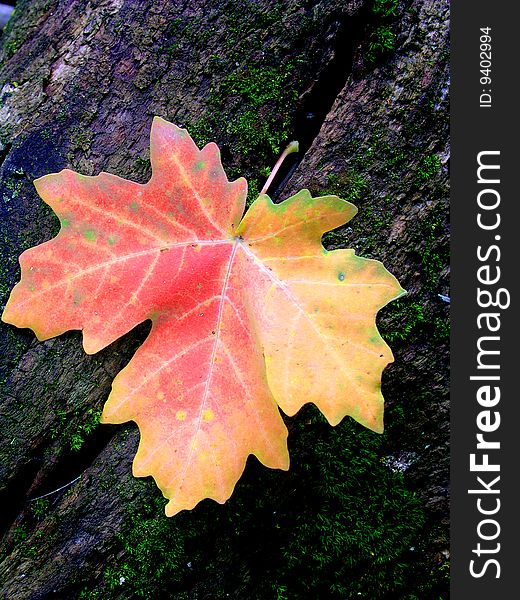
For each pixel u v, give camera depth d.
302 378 0.22
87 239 0.22
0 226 0.24
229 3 0.25
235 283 0.23
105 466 0.25
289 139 0.25
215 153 0.22
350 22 0.25
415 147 0.25
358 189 0.25
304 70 0.25
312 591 0.26
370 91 0.25
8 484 0.25
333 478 0.25
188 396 0.22
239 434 0.22
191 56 0.25
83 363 0.24
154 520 0.25
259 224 0.23
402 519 0.26
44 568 0.25
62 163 0.25
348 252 0.22
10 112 0.25
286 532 0.25
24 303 0.22
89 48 0.25
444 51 0.25
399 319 0.25
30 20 0.26
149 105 0.25
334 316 0.22
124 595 0.25
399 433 0.26
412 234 0.25
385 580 0.26
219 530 0.25
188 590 0.25
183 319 0.22
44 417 0.24
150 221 0.22
